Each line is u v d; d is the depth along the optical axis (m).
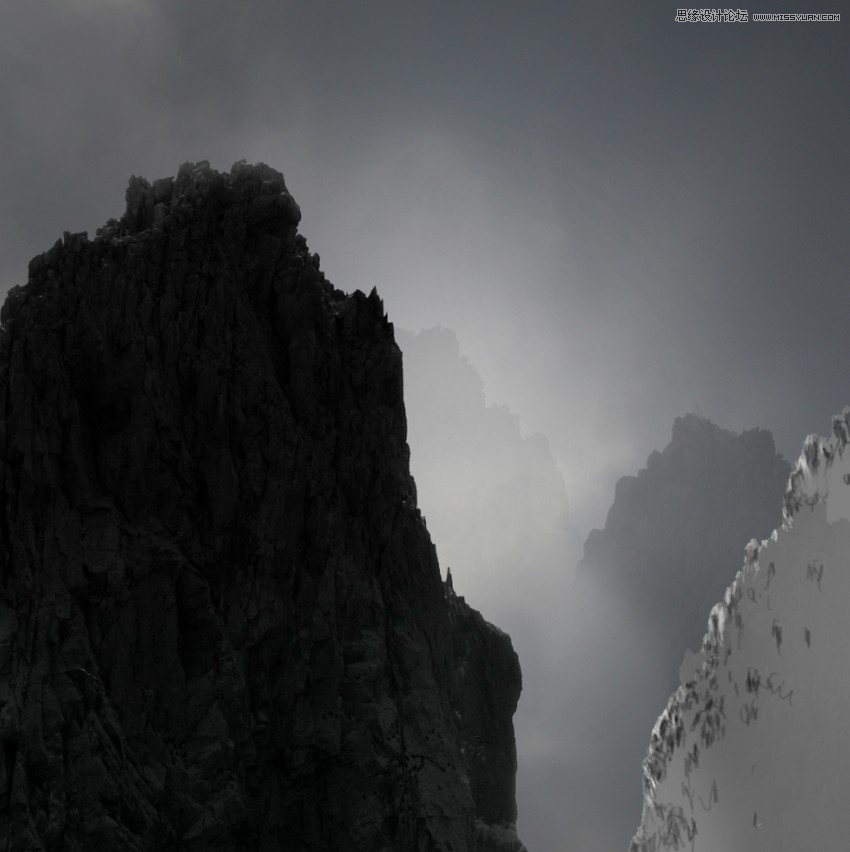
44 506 35.06
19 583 33.91
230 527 38.06
